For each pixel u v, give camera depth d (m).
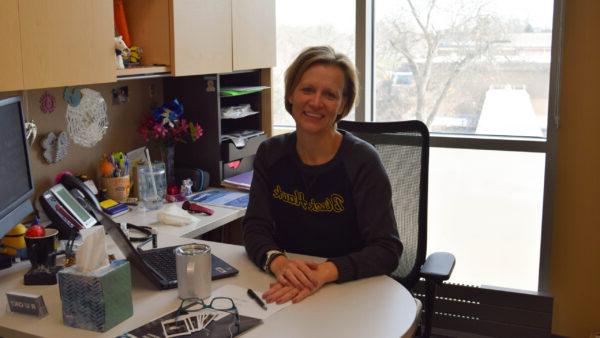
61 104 2.53
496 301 3.02
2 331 1.44
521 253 3.13
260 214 1.94
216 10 2.75
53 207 1.97
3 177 1.78
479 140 3.07
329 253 1.91
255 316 1.46
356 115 3.29
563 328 3.01
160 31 2.53
